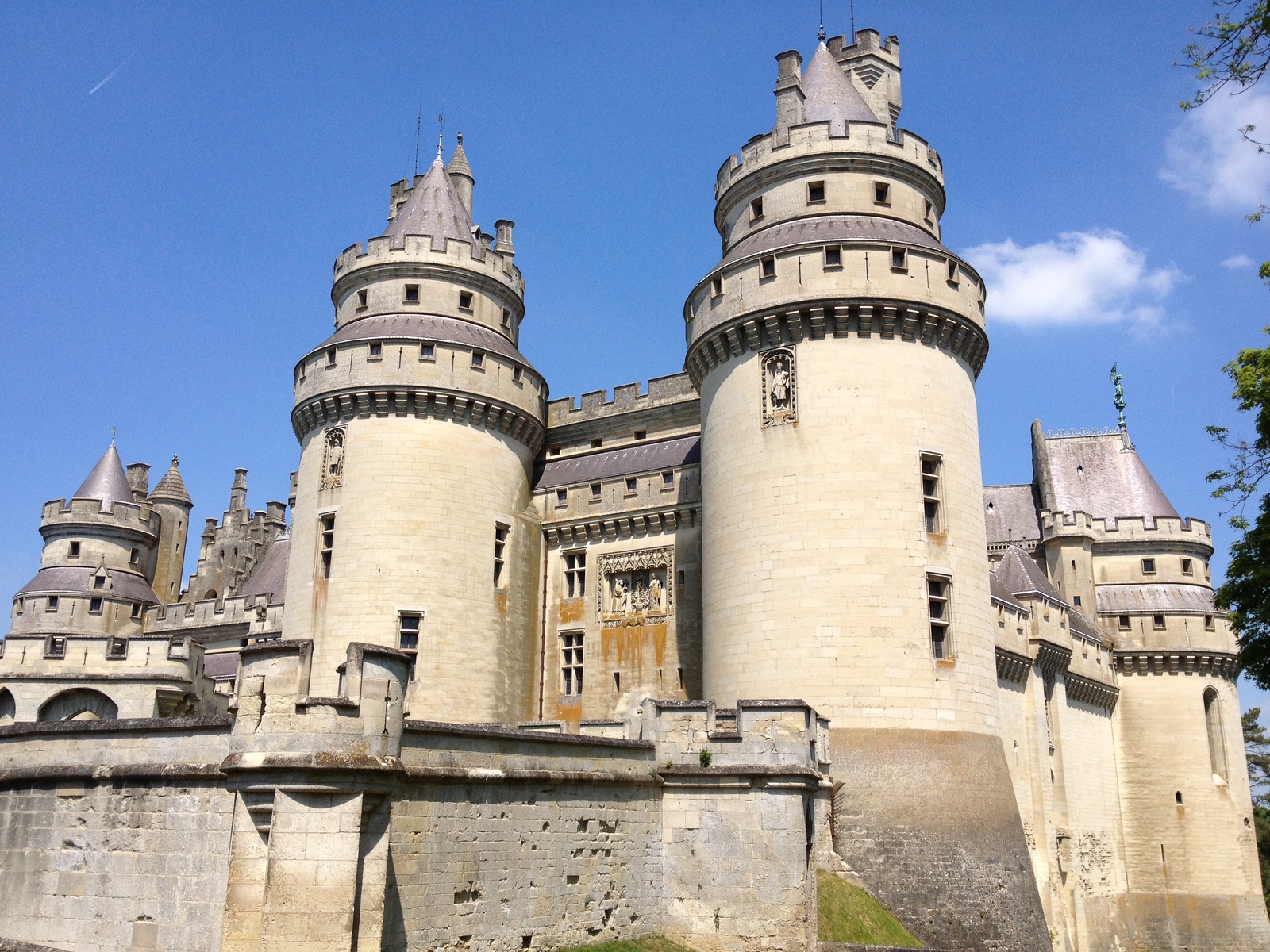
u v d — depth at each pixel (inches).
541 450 1920.5
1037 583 1863.9
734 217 1583.4
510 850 842.2
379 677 732.7
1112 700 2148.1
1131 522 2311.8
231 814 764.0
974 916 1171.3
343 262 1844.2
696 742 1023.6
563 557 1806.1
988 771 1277.1
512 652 1713.8
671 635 1653.5
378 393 1673.2
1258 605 1074.7
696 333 1508.4
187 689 1812.3
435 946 755.4
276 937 672.4
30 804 860.6
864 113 1619.1
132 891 793.6
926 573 1301.7
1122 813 2117.4
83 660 1811.0
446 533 1656.0
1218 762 2162.9
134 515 2556.6
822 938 1026.7
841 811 1206.3
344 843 689.0
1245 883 2068.2
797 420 1357.0
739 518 1378.0
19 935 831.1
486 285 1841.8
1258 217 714.2
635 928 961.5
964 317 1407.5
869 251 1380.4
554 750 903.1
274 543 2620.6
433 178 1961.1
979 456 1449.3
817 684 1264.8
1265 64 657.6
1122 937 1968.5
